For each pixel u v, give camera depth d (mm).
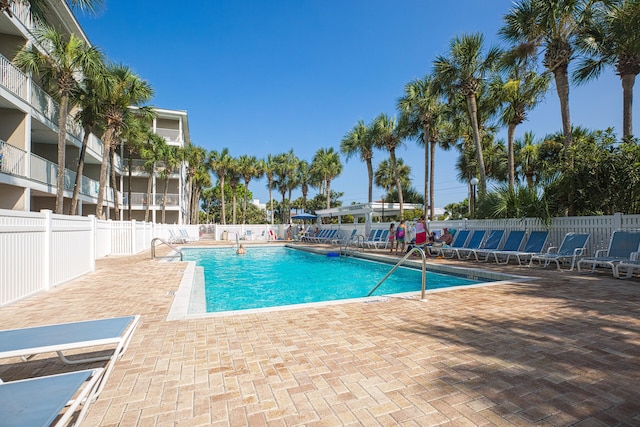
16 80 12516
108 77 13656
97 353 3137
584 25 10273
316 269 12102
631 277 6750
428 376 2594
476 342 3297
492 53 13609
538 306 4617
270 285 9164
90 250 8484
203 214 61344
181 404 2225
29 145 13109
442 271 9266
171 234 25328
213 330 3746
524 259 9672
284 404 2213
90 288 6363
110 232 13453
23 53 12242
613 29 9250
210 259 15516
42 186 14250
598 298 5004
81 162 15445
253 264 13680
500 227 11188
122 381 2549
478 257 11234
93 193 20531
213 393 2365
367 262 12953
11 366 2867
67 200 17984
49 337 2215
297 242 25078
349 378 2576
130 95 15578
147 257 12609
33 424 1223
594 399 2221
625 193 8242
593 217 8273
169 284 6789
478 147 14305
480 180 14227
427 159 19500
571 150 9148
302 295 7906
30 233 5590
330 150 36531
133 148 24047
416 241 12305
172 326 3914
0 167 11562
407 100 19438
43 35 12211
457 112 17953
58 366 2863
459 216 40375
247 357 2992
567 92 10602
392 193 35156
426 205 19500
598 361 2807
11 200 12820
